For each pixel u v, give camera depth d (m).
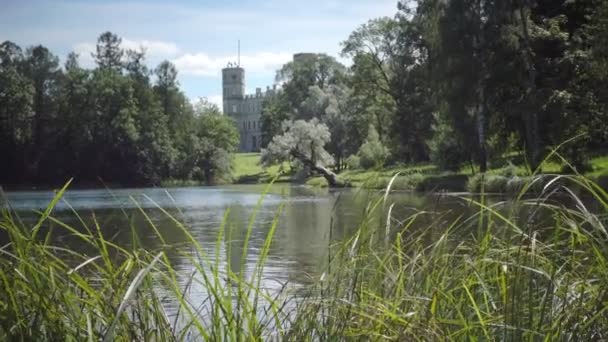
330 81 99.06
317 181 56.50
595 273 3.63
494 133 39.12
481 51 36.75
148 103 80.38
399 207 20.73
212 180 78.69
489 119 38.03
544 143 34.31
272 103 112.88
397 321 3.11
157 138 77.25
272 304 3.28
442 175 39.69
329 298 3.30
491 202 24.05
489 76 36.28
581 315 3.27
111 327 2.27
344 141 73.75
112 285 3.03
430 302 3.24
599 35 30.05
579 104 31.39
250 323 3.05
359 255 3.45
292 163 56.28
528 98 34.03
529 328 3.11
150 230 19.70
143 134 76.38
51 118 75.88
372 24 58.94
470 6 36.94
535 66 36.38
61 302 2.96
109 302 2.94
